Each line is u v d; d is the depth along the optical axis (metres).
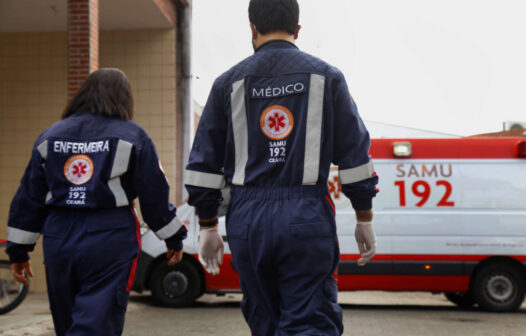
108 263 2.68
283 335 2.25
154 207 2.86
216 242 2.55
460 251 8.89
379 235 8.95
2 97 11.83
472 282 8.96
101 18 12.10
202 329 6.62
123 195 2.77
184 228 2.97
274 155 2.36
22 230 2.84
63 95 11.78
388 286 8.90
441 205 9.01
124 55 12.84
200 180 2.46
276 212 2.31
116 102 2.89
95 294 2.64
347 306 9.41
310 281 2.29
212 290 8.76
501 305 8.85
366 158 2.41
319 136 2.36
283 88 2.39
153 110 12.73
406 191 9.05
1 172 11.70
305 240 2.28
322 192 2.36
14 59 11.88
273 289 2.38
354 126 2.39
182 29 13.17
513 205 9.01
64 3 10.44
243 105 2.42
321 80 2.39
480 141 9.16
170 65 12.78
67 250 2.67
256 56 2.47
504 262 8.95
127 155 2.77
